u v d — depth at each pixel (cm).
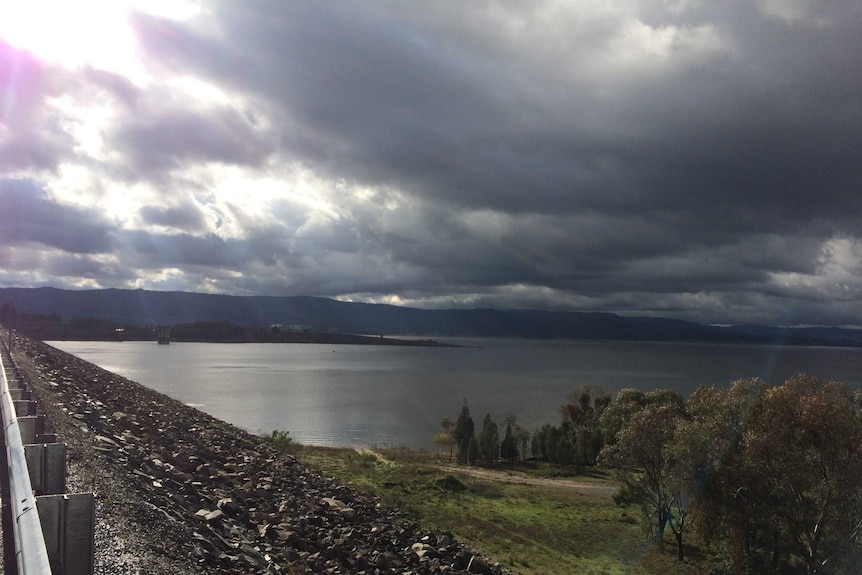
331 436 11200
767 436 3681
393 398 18938
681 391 19300
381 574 1644
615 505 5175
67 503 709
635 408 5338
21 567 538
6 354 3853
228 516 1664
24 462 801
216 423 4453
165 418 3375
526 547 3341
